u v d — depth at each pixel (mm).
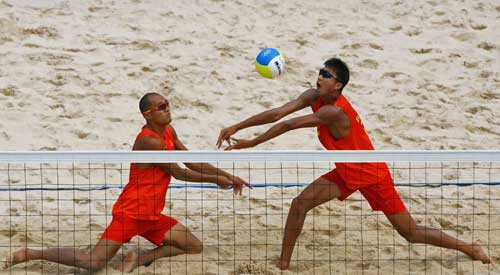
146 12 24359
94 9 24469
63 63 21312
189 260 12602
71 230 13711
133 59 21672
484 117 20172
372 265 12516
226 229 14164
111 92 20141
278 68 13352
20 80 20406
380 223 14562
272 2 25688
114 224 11984
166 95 20188
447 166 17641
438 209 15195
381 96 20797
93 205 15141
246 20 24438
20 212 14719
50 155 11398
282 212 14656
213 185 16375
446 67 22391
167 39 22812
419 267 12430
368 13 25344
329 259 12789
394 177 16938
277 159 11477
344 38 23531
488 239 13711
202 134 18625
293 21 24500
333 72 12117
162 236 12367
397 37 23891
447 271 12234
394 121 19672
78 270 12258
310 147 18344
